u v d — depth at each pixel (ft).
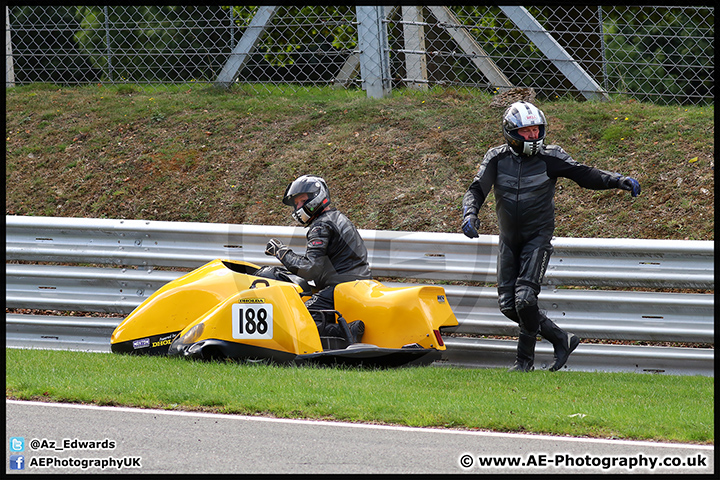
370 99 123.85
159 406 54.90
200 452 44.83
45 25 139.33
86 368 65.26
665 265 76.28
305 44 129.80
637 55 123.03
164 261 85.56
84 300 84.53
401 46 131.03
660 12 124.88
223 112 124.26
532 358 73.87
